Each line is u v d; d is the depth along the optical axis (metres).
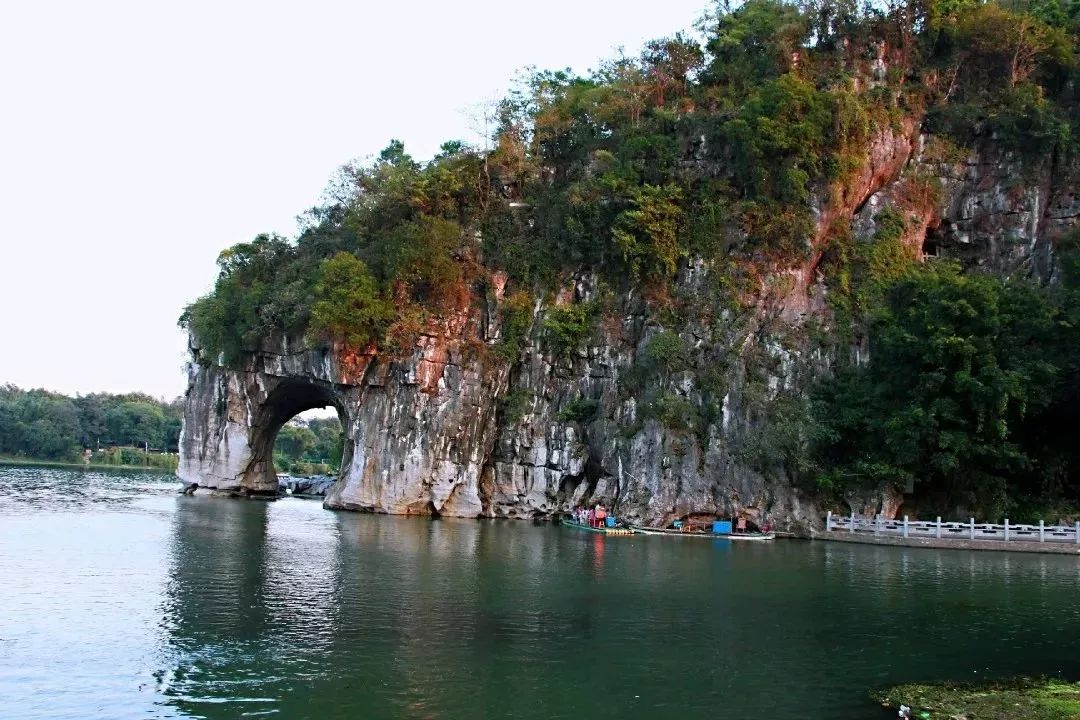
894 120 60.41
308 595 26.36
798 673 19.16
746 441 51.25
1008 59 63.47
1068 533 43.41
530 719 15.85
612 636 22.11
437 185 64.50
